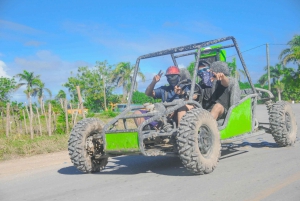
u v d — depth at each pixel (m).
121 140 4.94
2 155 9.11
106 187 4.63
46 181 5.37
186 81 6.16
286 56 37.91
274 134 7.13
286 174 4.74
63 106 15.07
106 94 51.62
